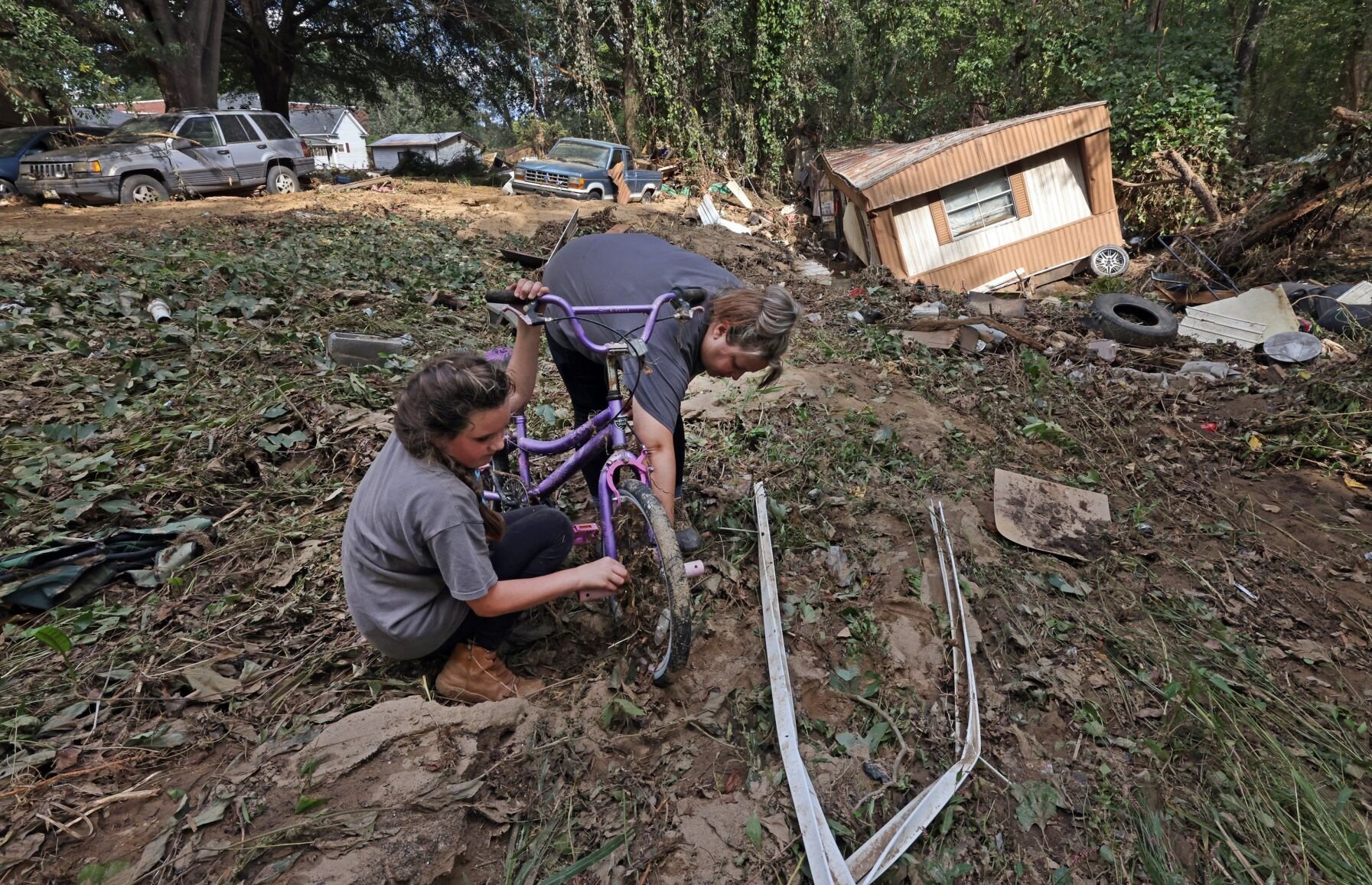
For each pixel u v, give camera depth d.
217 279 6.00
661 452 2.47
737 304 2.42
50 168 11.48
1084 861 2.19
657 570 3.02
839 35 19.00
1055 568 3.47
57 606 2.69
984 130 11.36
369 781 2.10
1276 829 2.36
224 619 2.69
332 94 25.69
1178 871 2.19
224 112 13.93
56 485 3.25
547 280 3.01
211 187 13.32
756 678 2.62
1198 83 13.33
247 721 2.30
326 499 3.38
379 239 8.92
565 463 2.81
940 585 3.15
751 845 2.07
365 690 2.47
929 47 21.12
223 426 3.78
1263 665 3.08
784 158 21.09
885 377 5.67
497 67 23.02
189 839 1.92
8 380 4.09
